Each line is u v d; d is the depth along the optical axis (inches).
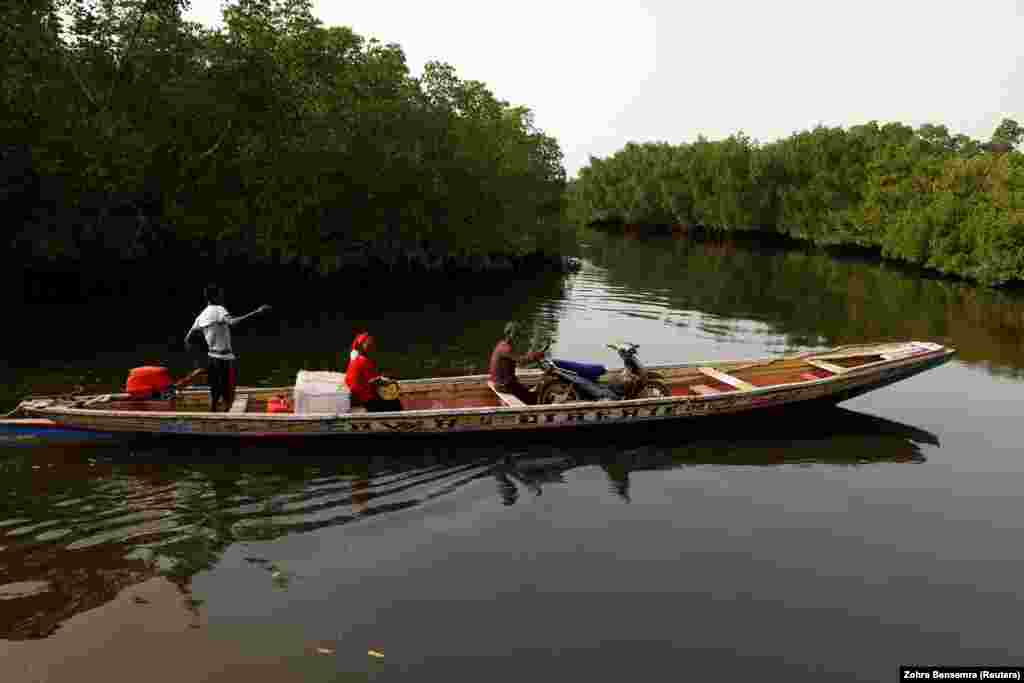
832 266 1774.1
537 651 213.9
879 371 429.7
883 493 343.3
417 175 1114.1
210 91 867.4
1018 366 652.1
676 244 2578.7
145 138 813.9
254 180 904.9
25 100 709.3
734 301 1052.5
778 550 283.1
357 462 353.1
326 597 236.7
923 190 1967.3
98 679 191.8
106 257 872.9
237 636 213.5
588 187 3622.0
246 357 572.1
